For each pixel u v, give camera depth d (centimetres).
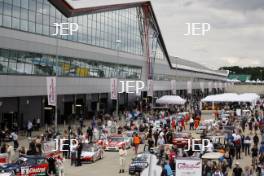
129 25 9212
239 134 4081
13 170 2725
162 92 12581
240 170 2555
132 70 9431
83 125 6016
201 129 5059
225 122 5653
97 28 7681
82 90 7062
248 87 19938
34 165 2831
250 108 7944
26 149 3956
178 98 7988
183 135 4209
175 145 3703
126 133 4797
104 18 7994
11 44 5103
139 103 9350
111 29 8300
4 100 5394
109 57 8169
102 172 3253
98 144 4044
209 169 2486
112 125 5384
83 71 7100
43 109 6203
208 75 18500
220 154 2855
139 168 3084
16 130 5141
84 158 3594
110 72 8256
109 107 8762
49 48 5969
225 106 8825
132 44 9425
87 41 7281
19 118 5656
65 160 3712
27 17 5456
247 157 3912
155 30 10638
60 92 6344
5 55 4997
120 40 8744
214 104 9338
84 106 7631
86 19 7250
